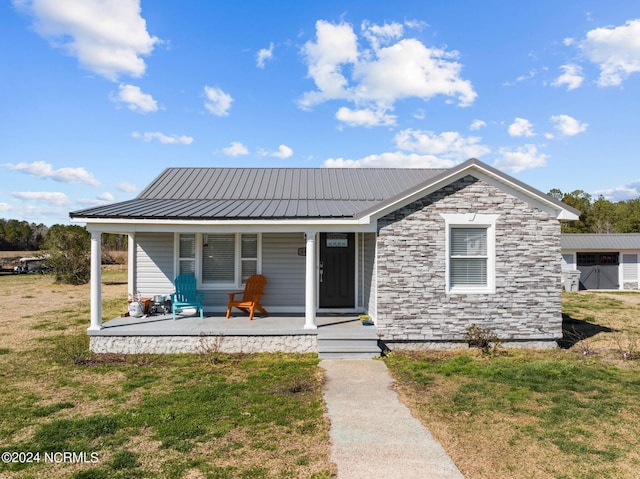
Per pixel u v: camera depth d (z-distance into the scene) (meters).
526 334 9.44
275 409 5.89
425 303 9.32
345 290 11.73
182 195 12.90
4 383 7.19
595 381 7.14
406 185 13.91
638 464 4.33
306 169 15.64
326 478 4.04
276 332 9.34
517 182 9.23
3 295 21.08
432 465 4.30
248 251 11.70
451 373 7.62
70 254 26.89
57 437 4.99
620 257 27.27
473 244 9.55
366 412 5.78
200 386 6.97
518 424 5.36
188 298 10.62
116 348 9.34
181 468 4.24
